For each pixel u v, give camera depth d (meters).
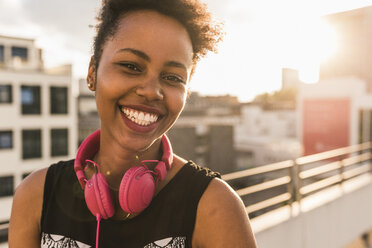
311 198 4.71
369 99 17.12
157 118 0.69
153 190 0.70
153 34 0.64
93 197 0.71
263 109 42.75
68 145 26.11
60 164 0.88
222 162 36.56
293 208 4.20
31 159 24.44
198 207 0.69
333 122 18.44
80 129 36.84
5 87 23.25
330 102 18.59
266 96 45.69
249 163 36.41
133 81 0.65
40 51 26.81
